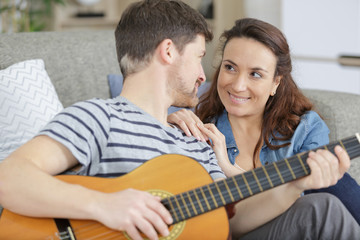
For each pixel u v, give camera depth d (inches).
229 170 59.1
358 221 64.0
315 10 143.8
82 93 85.9
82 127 44.3
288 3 151.9
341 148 45.8
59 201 40.9
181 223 44.4
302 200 50.4
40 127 69.4
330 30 140.6
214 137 59.6
